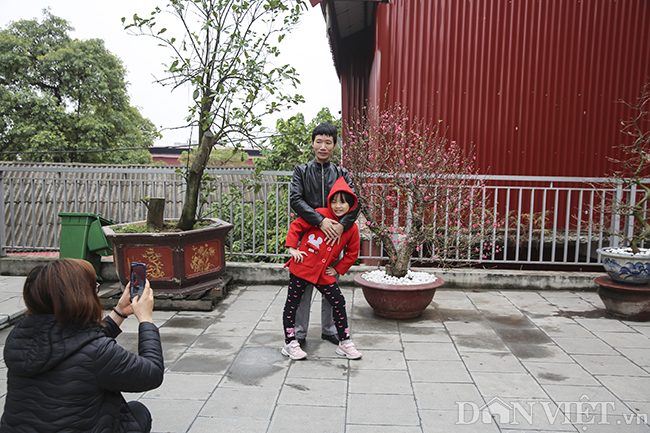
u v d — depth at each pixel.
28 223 11.05
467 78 6.02
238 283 5.04
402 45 6.09
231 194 5.07
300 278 2.93
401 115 6.06
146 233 3.96
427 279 3.90
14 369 1.25
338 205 2.85
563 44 5.90
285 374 2.72
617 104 5.93
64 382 1.26
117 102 21.45
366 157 4.46
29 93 18.12
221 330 3.52
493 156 6.04
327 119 10.93
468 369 2.81
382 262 5.80
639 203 4.15
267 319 3.80
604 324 3.73
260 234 6.20
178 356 2.99
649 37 5.85
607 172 5.97
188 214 4.36
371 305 3.89
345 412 2.27
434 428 2.12
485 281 4.89
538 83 5.95
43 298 1.27
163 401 2.37
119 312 1.61
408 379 2.66
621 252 4.13
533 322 3.78
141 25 3.81
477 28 5.98
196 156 4.32
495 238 5.13
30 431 1.25
